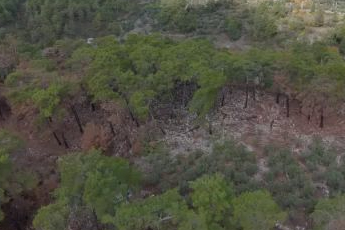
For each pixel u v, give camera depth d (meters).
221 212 23.25
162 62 36.84
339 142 36.25
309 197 29.80
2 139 32.12
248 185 30.34
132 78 35.22
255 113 39.91
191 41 44.88
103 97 34.69
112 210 23.98
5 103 43.16
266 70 38.31
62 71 41.09
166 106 40.59
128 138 37.72
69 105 39.09
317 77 36.06
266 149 34.88
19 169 32.22
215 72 34.78
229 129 38.03
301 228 27.59
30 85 37.34
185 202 24.66
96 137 37.34
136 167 33.59
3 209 31.84
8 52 48.12
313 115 38.88
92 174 24.86
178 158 34.72
